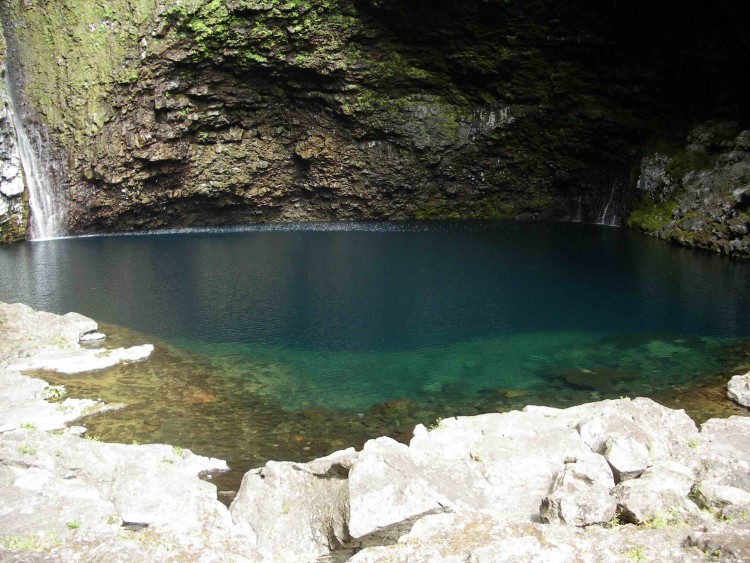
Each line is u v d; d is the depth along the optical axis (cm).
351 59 2291
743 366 1030
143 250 2016
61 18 2109
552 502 560
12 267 1770
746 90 2039
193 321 1291
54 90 2147
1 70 2102
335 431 838
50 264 1809
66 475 650
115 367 1050
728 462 643
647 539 491
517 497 626
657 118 2255
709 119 2131
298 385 984
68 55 2125
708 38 2027
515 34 2248
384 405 914
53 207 2234
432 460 647
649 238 2048
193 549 523
